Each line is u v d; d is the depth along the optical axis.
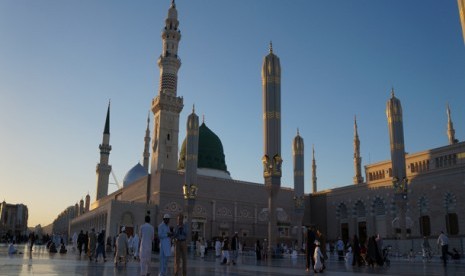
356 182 88.19
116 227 65.06
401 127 50.12
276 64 39.06
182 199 70.56
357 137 90.81
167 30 90.38
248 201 77.94
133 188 79.69
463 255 40.88
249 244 74.94
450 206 56.62
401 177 48.97
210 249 65.31
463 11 16.52
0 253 34.44
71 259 28.05
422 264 30.73
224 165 89.69
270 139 37.75
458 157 57.75
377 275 18.38
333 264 31.38
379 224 69.44
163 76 87.62
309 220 84.56
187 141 58.72
